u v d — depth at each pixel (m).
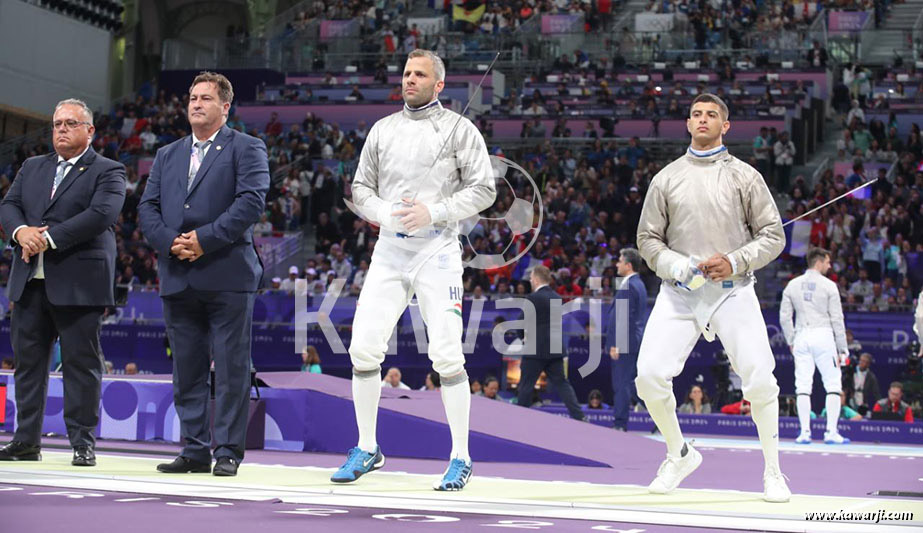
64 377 12.20
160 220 11.82
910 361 30.59
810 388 24.00
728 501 10.13
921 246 39.16
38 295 12.35
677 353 10.64
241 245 11.76
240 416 11.66
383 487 10.80
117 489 9.48
